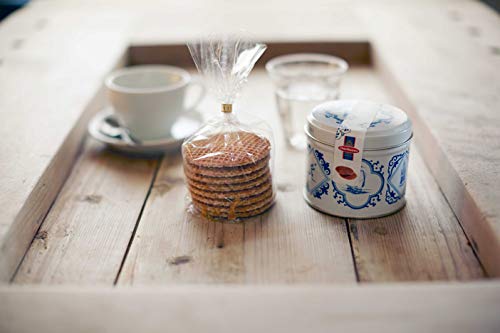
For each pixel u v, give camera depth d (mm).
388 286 502
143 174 764
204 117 896
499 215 594
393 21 1226
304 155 797
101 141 807
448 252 612
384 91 985
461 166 673
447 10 1303
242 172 642
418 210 678
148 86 871
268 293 498
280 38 1118
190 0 1471
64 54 1062
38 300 496
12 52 1069
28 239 632
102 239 640
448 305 487
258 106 931
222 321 479
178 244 629
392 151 633
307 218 666
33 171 682
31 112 829
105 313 487
